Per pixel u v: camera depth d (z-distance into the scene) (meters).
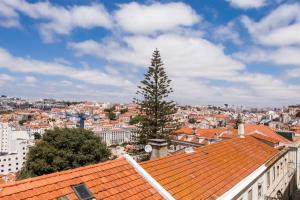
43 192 8.40
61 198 8.49
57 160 40.66
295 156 35.25
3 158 113.12
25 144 120.94
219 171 15.66
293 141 37.09
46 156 41.75
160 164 13.28
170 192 11.42
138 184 10.81
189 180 13.17
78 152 43.53
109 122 196.38
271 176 22.34
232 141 22.25
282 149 27.52
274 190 23.16
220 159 17.42
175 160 14.41
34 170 40.88
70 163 42.59
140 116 41.31
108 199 9.30
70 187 9.05
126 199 9.69
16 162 116.06
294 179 34.50
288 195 30.16
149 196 10.43
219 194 13.18
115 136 171.38
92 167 10.46
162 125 40.84
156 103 40.62
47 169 40.50
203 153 17.11
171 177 12.66
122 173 11.00
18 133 162.88
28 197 7.99
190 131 71.31
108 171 10.68
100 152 45.56
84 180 9.64
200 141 57.47
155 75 40.72
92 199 8.96
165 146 15.97
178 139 59.41
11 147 145.12
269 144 27.66
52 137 44.34
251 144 23.77
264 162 20.31
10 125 178.25
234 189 14.47
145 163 12.70
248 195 16.94
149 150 15.54
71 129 46.50
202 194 12.55
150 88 40.81
